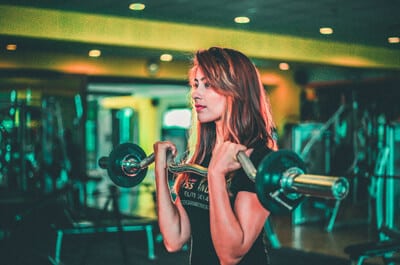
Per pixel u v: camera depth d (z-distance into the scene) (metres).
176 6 6.73
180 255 6.18
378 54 9.99
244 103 1.57
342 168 8.49
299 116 11.04
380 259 5.63
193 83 1.64
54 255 6.06
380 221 5.65
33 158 8.63
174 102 18.16
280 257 6.04
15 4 6.75
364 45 9.80
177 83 10.27
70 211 6.26
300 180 1.10
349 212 8.89
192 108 1.87
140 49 8.10
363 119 8.59
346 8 6.62
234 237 1.38
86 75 9.25
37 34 7.07
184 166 1.54
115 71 9.64
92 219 6.77
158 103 18.89
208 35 8.38
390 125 6.21
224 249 1.41
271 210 1.14
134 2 6.54
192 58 1.76
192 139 1.91
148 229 6.05
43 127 8.78
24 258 5.88
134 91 16.20
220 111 1.59
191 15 7.33
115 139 10.77
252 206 1.44
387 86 10.07
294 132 8.43
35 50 8.44
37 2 6.59
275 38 8.88
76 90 9.16
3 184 8.40
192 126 1.90
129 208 9.96
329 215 8.09
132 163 1.75
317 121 10.22
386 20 7.38
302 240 6.92
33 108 8.76
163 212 1.65
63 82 9.08
